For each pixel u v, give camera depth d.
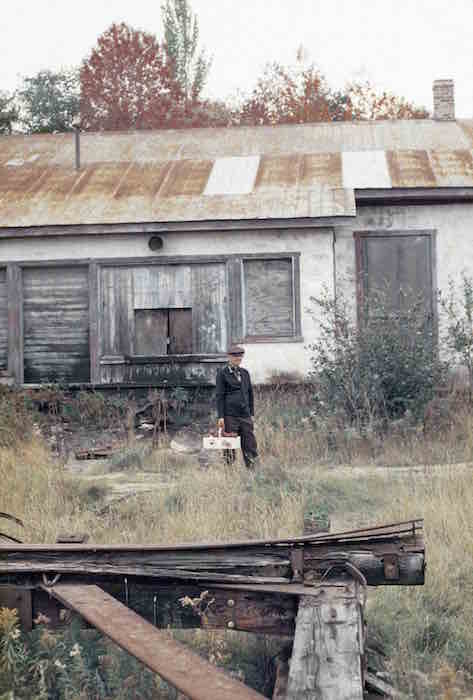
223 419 11.99
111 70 37.44
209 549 5.06
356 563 4.93
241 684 3.85
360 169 18.86
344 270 18.12
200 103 38.03
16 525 8.33
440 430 14.19
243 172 19.36
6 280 17.95
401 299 18.06
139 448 13.53
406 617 6.03
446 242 18.05
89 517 8.88
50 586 4.86
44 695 4.88
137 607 4.91
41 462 11.89
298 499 9.32
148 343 17.77
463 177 17.91
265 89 37.41
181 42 41.38
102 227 17.44
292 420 14.61
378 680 4.98
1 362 17.92
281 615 4.79
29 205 18.16
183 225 17.30
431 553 7.07
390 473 11.08
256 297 17.58
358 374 14.71
